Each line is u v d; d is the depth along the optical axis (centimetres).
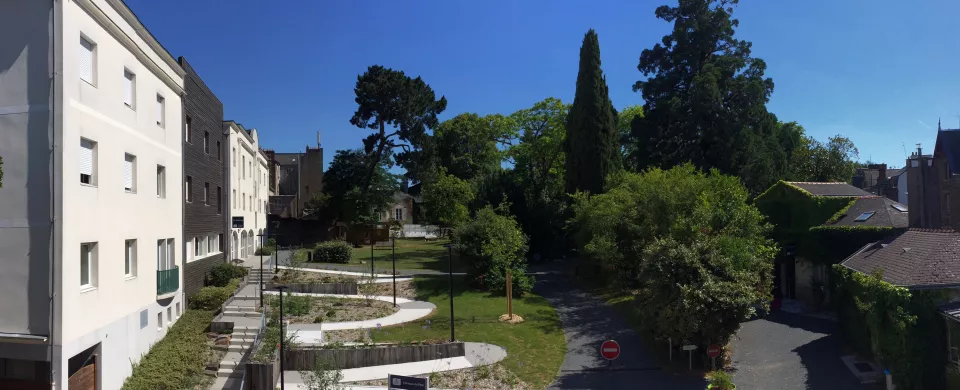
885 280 1769
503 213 3997
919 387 1578
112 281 1605
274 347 1866
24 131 1338
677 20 4219
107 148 1579
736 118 3628
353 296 3091
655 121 4122
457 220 4528
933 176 2561
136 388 1617
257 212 4612
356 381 1798
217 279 2761
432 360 2031
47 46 1340
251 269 3481
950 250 1761
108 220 1580
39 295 1321
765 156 3662
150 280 1922
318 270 3666
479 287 3300
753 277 1927
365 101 5381
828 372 1870
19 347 1323
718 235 2102
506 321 2598
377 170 5556
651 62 4288
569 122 4378
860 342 2025
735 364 1981
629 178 3216
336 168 5503
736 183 2858
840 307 2225
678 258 1894
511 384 1839
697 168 3706
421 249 5331
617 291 3189
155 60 2014
